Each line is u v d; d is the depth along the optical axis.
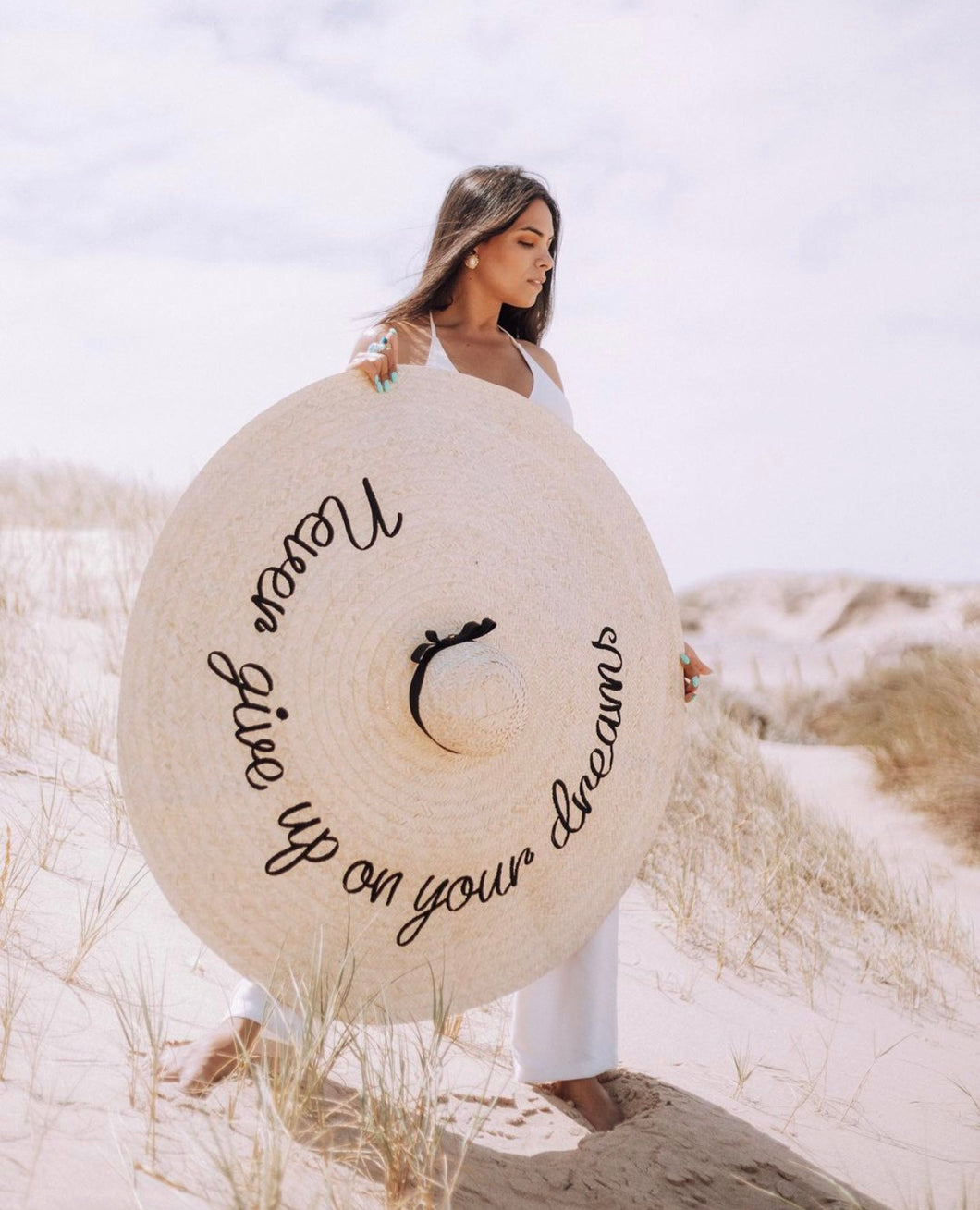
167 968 3.03
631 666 2.83
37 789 4.14
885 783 9.16
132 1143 2.03
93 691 5.88
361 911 2.42
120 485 13.06
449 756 2.48
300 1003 2.33
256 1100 2.37
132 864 3.71
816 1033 4.09
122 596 7.79
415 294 3.17
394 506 2.47
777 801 7.20
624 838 2.82
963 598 16.42
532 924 2.67
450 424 2.59
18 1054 2.25
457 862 2.53
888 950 5.36
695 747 7.69
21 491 12.64
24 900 3.10
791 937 5.19
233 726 2.25
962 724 9.45
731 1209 2.58
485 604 2.56
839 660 14.82
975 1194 2.89
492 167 3.18
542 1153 2.69
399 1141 2.23
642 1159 2.71
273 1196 1.87
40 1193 1.76
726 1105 3.21
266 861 2.30
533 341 3.46
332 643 2.36
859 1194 2.79
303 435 2.39
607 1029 3.03
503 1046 3.28
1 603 7.11
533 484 2.69
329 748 2.35
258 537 2.29
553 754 2.67
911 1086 3.71
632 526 2.88
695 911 5.12
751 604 17.39
